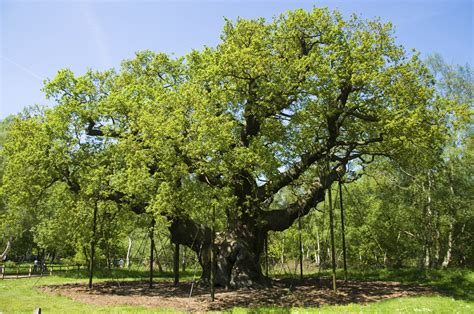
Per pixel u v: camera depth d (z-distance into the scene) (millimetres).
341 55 21297
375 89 21125
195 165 19125
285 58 22156
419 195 36875
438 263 37344
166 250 49156
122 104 22672
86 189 23719
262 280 23719
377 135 23312
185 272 43562
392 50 21562
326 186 24797
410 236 43250
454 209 35812
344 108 22516
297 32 22719
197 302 18422
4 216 28578
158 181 20062
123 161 23250
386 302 17344
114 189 22250
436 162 23484
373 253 44750
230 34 22953
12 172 24062
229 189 19125
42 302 18328
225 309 16484
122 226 30609
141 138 20094
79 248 38938
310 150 23938
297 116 21859
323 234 43969
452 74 36031
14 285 27500
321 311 15305
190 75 25750
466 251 39594
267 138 24219
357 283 24938
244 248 23781
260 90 21438
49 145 23547
